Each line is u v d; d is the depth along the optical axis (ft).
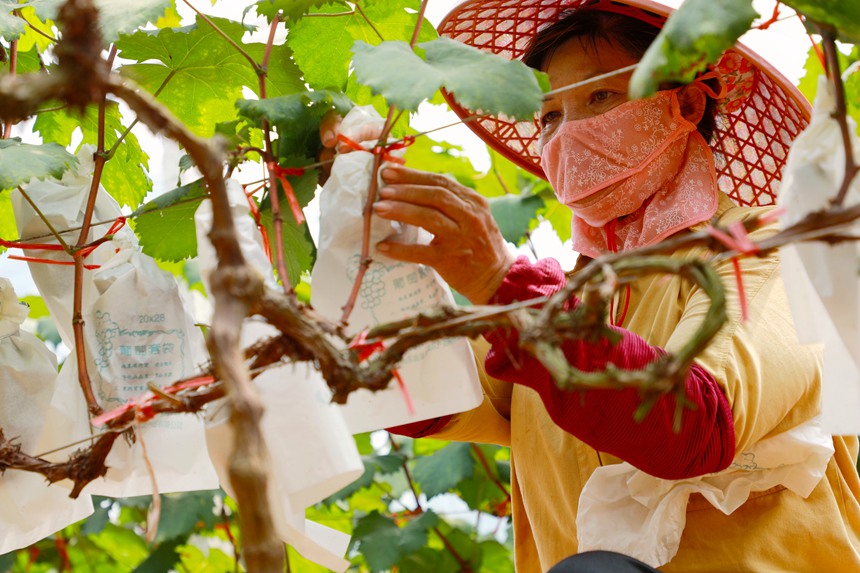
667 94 5.49
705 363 4.43
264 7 5.05
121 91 2.88
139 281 4.85
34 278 5.10
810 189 3.53
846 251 3.47
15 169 4.44
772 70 5.66
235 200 4.15
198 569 10.14
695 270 2.96
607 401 4.17
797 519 4.84
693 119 5.69
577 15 5.80
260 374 3.97
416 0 5.29
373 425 4.34
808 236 3.03
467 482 9.37
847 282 3.48
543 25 6.44
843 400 3.86
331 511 9.75
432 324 3.36
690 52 3.28
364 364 3.60
